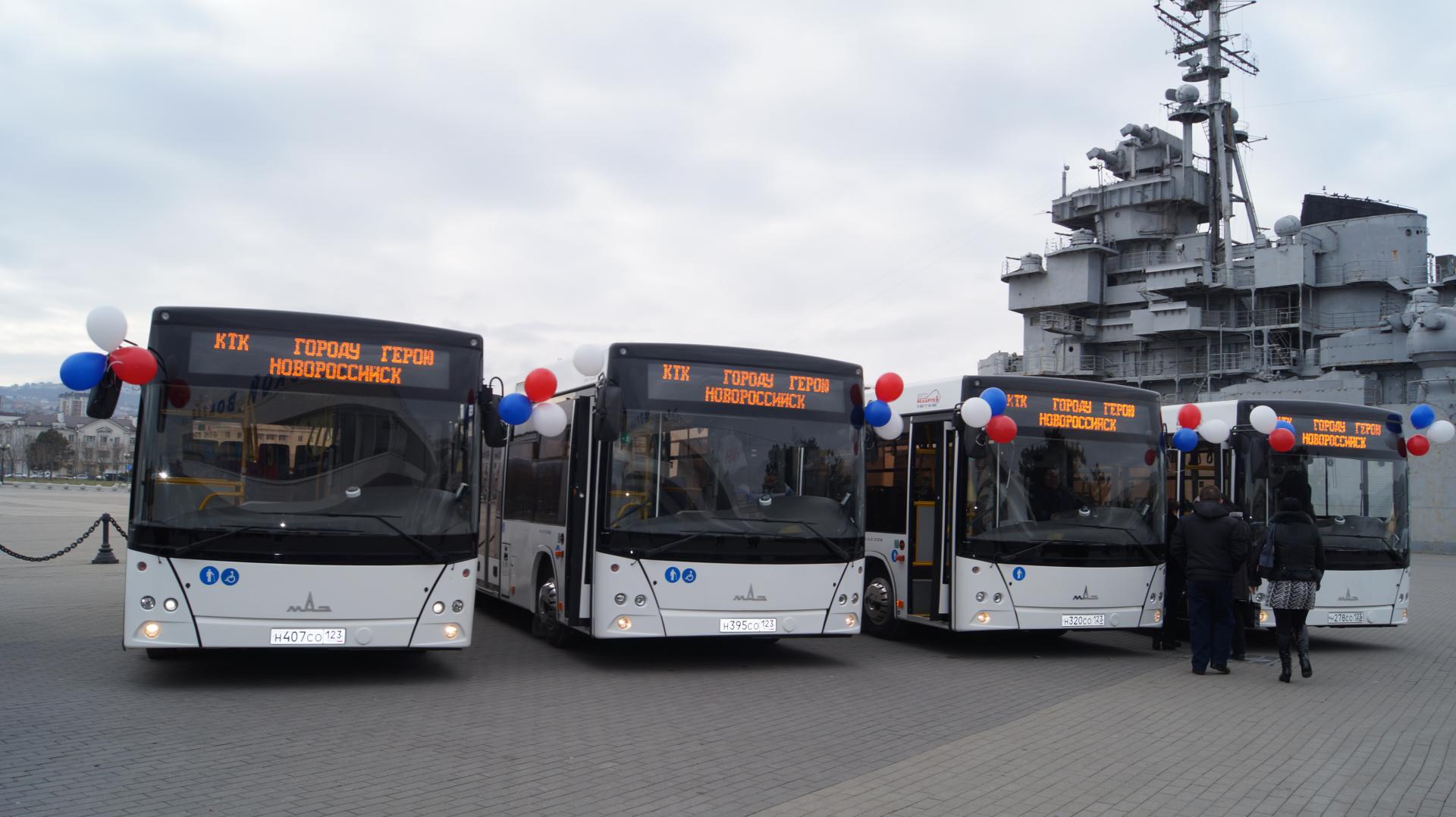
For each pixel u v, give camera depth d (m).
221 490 9.21
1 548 18.17
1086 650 14.12
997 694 10.45
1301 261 38.91
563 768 7.06
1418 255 39.81
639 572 10.72
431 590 9.66
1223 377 41.50
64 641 11.97
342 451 9.60
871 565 14.66
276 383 9.52
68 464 133.00
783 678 11.07
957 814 6.26
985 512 12.66
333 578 9.34
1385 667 12.80
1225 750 8.12
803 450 11.54
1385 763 7.73
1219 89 42.50
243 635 9.09
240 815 5.87
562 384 13.02
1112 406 13.49
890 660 12.59
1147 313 41.78
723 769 7.16
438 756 7.32
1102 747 8.14
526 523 13.49
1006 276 46.12
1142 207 43.44
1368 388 37.09
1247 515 13.49
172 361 9.30
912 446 13.95
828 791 6.68
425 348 10.08
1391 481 14.37
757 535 11.11
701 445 11.16
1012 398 13.04
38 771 6.67
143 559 8.98
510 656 12.01
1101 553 12.96
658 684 10.49
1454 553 36.28
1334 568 13.75
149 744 7.42
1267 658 13.49
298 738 7.74
